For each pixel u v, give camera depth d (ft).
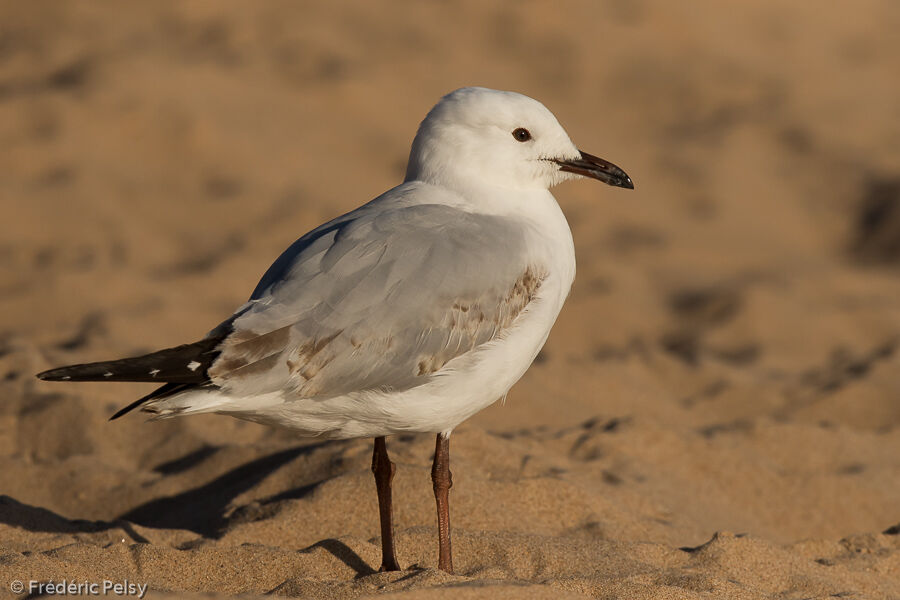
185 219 62.08
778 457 36.50
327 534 26.20
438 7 98.32
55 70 76.54
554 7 98.17
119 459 33.22
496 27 95.91
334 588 21.08
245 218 62.80
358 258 21.77
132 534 25.23
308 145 72.79
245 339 20.74
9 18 84.99
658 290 59.62
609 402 41.78
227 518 27.53
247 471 31.12
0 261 54.08
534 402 40.19
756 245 67.67
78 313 48.80
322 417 22.18
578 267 61.26
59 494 30.86
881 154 79.97
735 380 45.29
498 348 22.61
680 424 40.96
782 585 24.70
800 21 104.83
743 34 100.94
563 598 20.33
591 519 28.37
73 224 59.06
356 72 83.20
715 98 88.48
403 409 22.12
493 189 24.89
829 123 84.84
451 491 27.63
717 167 77.05
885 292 60.44
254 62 83.35
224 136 70.18
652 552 25.53
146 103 71.61
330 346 21.08
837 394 43.70
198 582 22.59
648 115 85.81
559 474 30.96
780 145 81.87
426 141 25.18
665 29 98.32
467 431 32.30
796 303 57.11
